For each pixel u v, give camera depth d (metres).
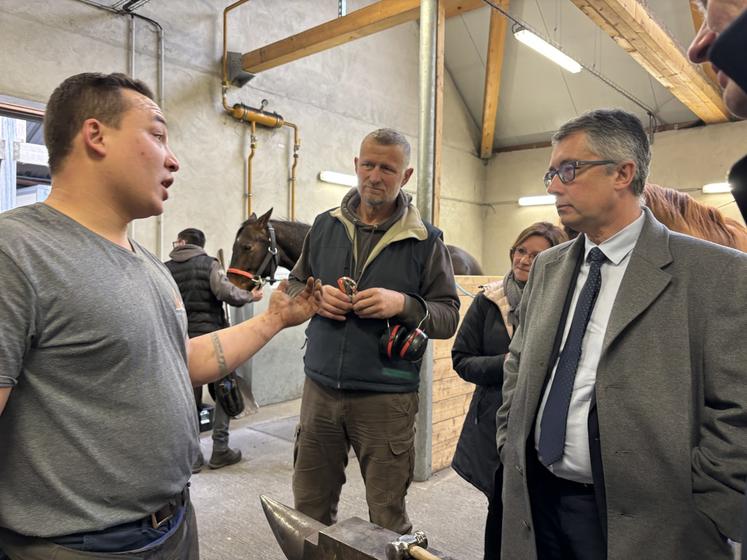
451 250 3.75
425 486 2.78
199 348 1.13
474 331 1.82
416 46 7.45
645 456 0.95
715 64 0.40
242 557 2.07
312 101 5.93
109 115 0.86
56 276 0.78
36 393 0.78
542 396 1.14
